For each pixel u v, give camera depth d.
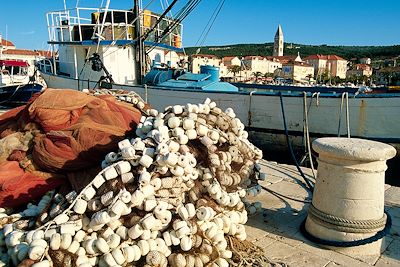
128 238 3.02
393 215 4.85
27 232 3.11
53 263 2.80
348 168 3.64
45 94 4.33
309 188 5.87
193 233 3.17
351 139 4.01
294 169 7.18
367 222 3.66
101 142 3.81
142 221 2.99
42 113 4.07
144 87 11.62
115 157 3.38
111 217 2.91
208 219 3.27
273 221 4.52
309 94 9.30
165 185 3.22
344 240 3.74
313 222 4.00
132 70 13.60
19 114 4.86
